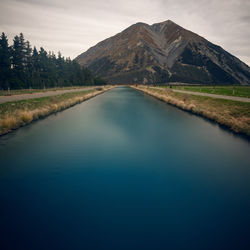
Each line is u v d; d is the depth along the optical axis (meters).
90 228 3.63
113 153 8.08
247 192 5.04
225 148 8.88
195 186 5.36
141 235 3.46
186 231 3.56
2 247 3.15
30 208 4.26
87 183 5.50
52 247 3.17
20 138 10.29
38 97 31.23
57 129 12.46
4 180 5.64
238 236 3.47
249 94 36.56
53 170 6.39
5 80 62.69
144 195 4.88
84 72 121.19
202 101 26.47
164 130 12.45
